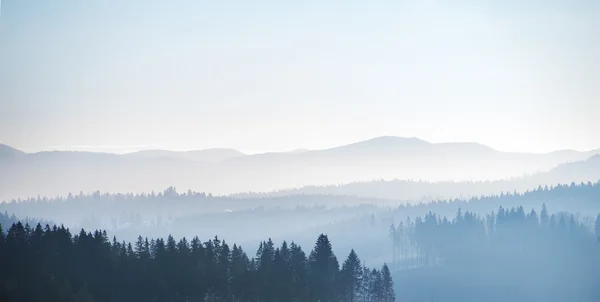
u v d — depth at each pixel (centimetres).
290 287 18638
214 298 18462
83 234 18200
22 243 16962
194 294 17850
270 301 18450
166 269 17988
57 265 16900
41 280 16012
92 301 16200
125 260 17775
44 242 17338
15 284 15712
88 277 17038
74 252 17462
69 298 15788
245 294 18475
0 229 17538
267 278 18662
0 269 16038
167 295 17550
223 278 18462
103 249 17900
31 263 16425
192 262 18325
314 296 18975
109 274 17288
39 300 15512
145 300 17288
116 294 17138
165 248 18950
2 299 15325
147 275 17638
